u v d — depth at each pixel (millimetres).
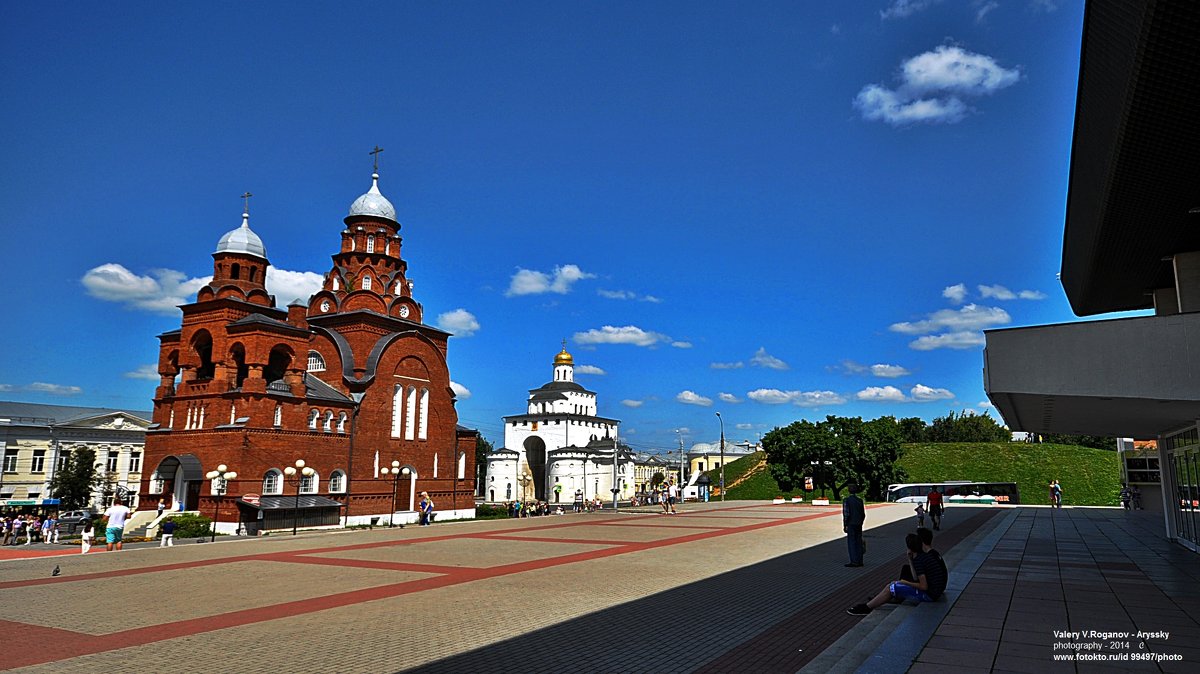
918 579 12227
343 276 48969
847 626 11242
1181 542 22219
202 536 31922
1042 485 71375
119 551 24000
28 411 61312
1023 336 13828
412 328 47125
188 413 38594
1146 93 10453
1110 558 18656
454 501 47469
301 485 37438
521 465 99062
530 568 18438
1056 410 16688
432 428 46531
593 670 8922
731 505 56250
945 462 79750
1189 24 8695
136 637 10742
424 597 14148
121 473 60750
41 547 26750
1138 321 13016
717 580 16031
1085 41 10508
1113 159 12844
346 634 10867
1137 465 48219
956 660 8656
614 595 14172
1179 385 12539
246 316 39969
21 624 11734
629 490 101500
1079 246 19406
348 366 42312
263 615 12391
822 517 39125
